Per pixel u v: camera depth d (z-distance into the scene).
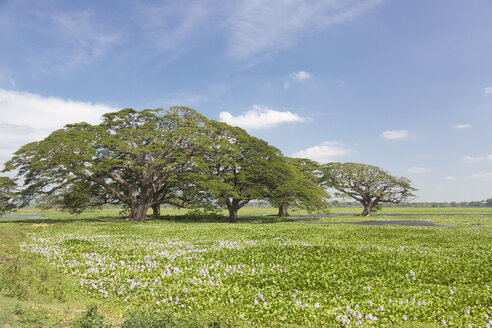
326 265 12.85
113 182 46.84
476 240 20.72
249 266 13.05
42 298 8.90
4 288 8.92
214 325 7.27
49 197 39.09
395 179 64.75
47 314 7.57
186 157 42.06
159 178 42.78
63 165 34.34
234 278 11.24
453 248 16.97
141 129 40.59
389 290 9.62
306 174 62.81
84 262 14.14
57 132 37.22
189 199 49.41
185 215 52.31
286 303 8.70
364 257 14.28
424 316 7.71
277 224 37.19
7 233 20.00
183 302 9.08
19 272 10.70
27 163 35.50
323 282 10.50
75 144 34.72
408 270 11.95
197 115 44.75
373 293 9.42
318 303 8.39
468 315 7.57
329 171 68.44
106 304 9.23
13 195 34.81
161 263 13.84
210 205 47.41
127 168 41.25
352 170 66.12
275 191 47.03
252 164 46.62
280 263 13.52
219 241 20.36
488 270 11.74
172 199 51.66
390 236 23.23
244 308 8.54
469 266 12.38
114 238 21.97
